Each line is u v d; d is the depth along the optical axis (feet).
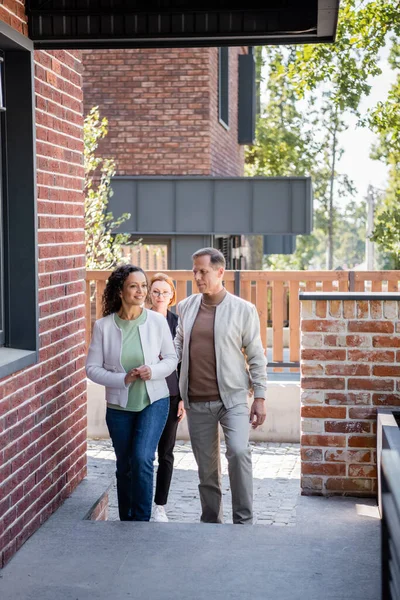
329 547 16.97
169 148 57.82
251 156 126.00
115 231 55.62
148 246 57.47
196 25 18.26
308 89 52.65
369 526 18.03
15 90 18.07
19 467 17.08
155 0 18.24
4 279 18.12
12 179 18.11
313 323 19.81
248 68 77.92
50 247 19.36
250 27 18.26
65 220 20.61
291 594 14.80
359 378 19.76
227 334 19.69
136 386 19.02
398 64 55.06
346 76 52.03
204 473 20.40
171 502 25.70
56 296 19.81
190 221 55.36
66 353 20.66
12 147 18.10
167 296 22.70
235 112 75.36
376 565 16.06
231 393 19.85
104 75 58.03
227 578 15.51
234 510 19.70
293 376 35.37
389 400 19.71
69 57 20.95
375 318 19.66
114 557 16.57
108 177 45.91
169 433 22.11
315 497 19.93
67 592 14.92
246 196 55.31
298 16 18.12
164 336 19.45
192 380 20.08
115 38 18.34
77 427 21.76
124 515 19.89
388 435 14.67
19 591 14.96
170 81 57.67
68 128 20.88
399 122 52.34
